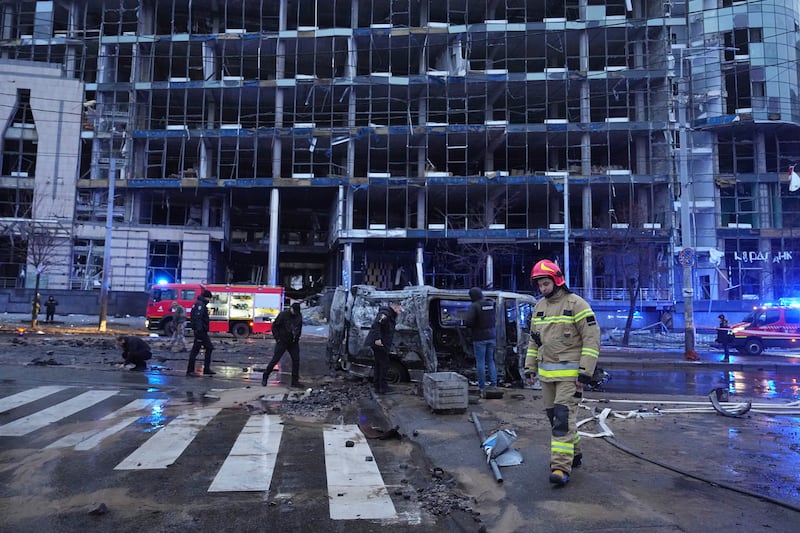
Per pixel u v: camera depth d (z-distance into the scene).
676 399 9.01
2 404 7.59
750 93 37.25
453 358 10.53
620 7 39.72
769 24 36.88
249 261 47.94
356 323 10.55
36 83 38.03
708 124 36.78
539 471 4.61
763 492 4.17
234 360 14.38
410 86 37.75
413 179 36.56
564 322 4.42
